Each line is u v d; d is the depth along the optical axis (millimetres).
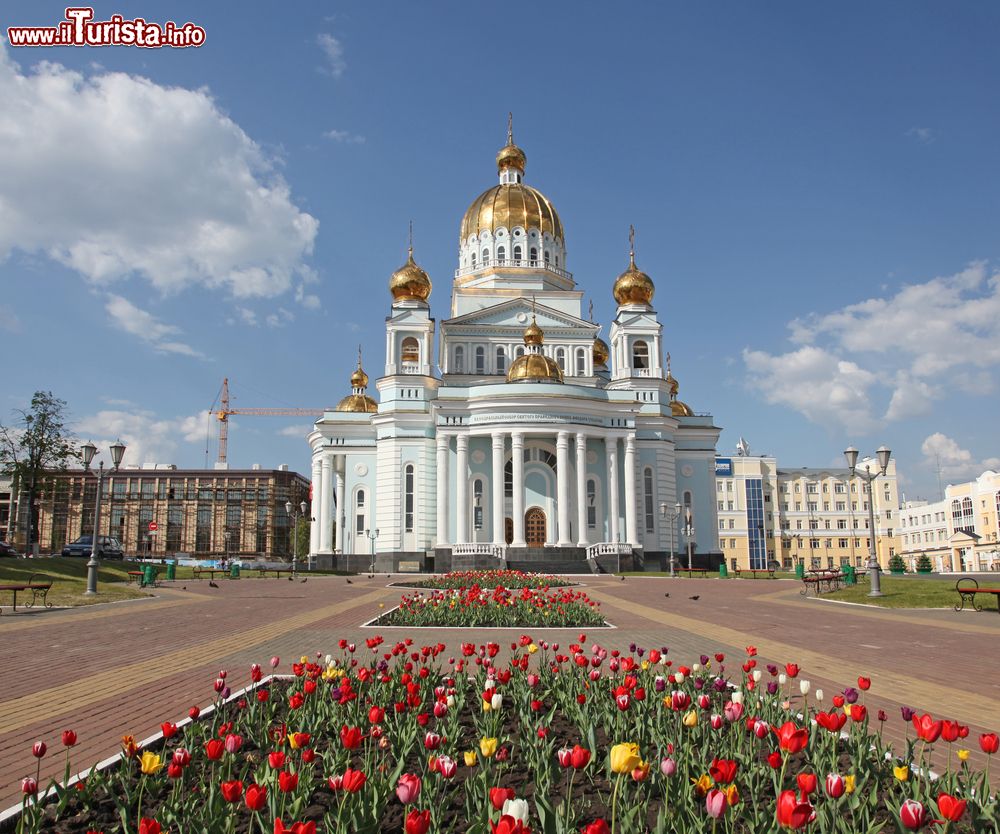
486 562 62156
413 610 24875
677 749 8172
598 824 4500
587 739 8602
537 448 69500
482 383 71000
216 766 8203
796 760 8570
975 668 15836
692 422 76938
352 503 72938
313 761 8031
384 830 6840
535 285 76688
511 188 80750
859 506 129750
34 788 6355
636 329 74625
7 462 67938
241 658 17031
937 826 6371
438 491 65938
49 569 45188
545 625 23109
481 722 9758
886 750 8211
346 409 81812
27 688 13586
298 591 41094
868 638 20562
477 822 6215
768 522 126812
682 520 74062
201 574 61562
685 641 19766
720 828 6551
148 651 18125
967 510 111375
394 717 10117
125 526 143125
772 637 20688
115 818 7086
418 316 72750
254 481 145125
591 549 63781
